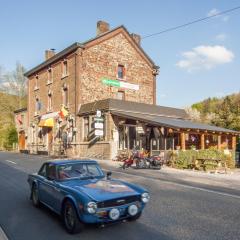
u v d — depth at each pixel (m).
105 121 27.69
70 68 32.75
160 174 17.55
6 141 50.38
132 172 18.34
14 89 62.91
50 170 8.75
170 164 22.12
